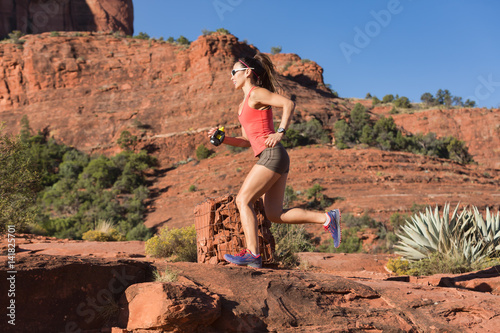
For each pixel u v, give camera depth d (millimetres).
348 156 71750
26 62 108875
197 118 96625
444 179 67250
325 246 38625
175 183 71375
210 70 104750
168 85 107500
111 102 104562
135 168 75125
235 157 76250
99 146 93562
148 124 97500
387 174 65625
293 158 70875
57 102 105062
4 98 106688
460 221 11953
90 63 111750
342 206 53969
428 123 121688
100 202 60875
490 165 111812
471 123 120500
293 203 53781
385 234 42156
